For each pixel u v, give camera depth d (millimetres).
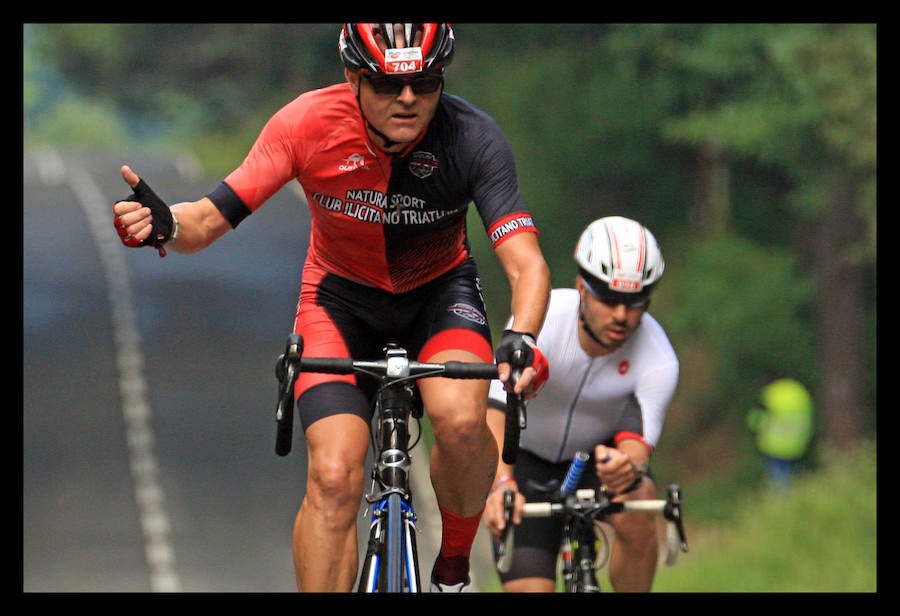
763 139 77375
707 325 86562
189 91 191375
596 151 98938
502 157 12695
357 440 11820
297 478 47750
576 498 15977
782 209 93500
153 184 121500
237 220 12297
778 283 86875
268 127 12578
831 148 77562
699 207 96500
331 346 13078
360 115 12477
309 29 149500
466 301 13266
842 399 82250
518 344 11055
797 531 42906
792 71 74688
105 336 68562
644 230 16625
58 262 87688
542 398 17609
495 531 15812
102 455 49594
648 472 17594
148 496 45031
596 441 18109
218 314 74312
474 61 106812
